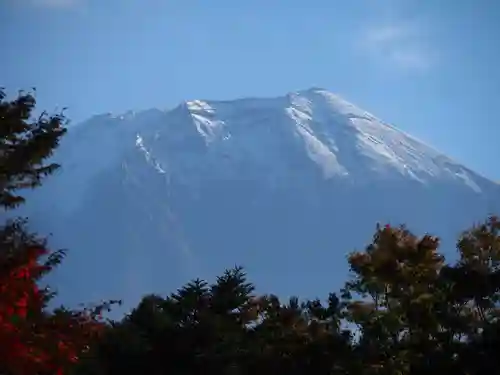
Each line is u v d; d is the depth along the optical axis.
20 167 19.97
